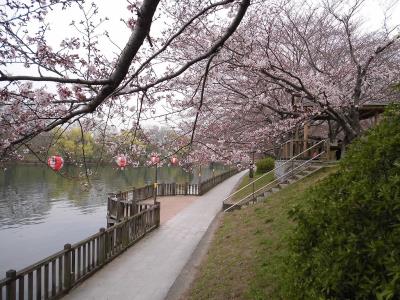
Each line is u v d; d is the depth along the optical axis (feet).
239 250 30.22
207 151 40.27
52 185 116.26
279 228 30.96
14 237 57.00
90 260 29.43
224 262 28.43
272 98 41.09
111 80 11.76
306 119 39.24
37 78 10.80
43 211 77.36
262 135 42.86
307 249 11.32
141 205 49.57
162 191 86.99
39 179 129.90
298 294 10.69
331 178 12.41
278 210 37.73
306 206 12.45
